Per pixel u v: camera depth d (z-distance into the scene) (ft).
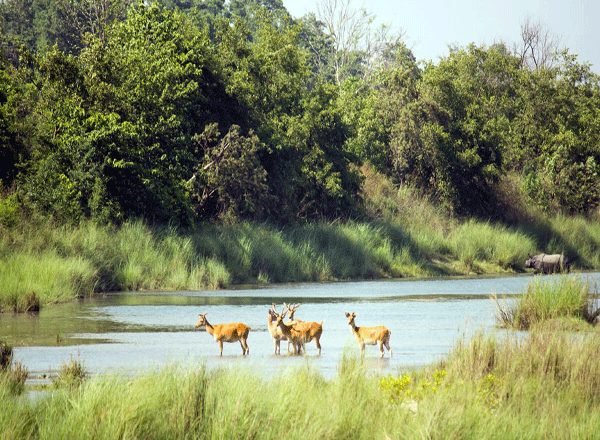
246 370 68.18
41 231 200.95
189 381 63.41
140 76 263.49
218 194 279.08
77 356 99.60
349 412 59.88
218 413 57.31
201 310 157.07
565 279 137.80
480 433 55.98
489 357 80.89
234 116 302.86
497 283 243.19
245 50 323.57
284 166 310.24
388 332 101.65
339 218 313.94
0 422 56.65
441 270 297.74
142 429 56.34
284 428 56.24
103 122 235.40
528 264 306.96
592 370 75.97
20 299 156.15
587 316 130.52
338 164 331.77
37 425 58.39
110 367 88.53
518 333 118.42
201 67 288.10
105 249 211.00
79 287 188.96
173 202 250.16
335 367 93.35
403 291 209.56
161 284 215.51
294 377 67.46
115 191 234.38
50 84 245.45
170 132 266.16
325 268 262.88
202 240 246.27
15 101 240.94
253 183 277.03
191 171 279.08
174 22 292.40
